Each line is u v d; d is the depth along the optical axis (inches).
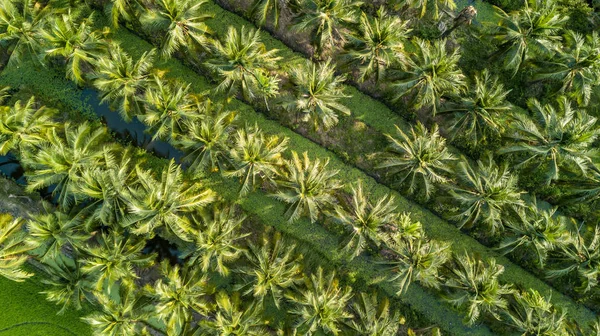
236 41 909.8
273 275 905.5
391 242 967.6
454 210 1002.7
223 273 911.7
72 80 1005.8
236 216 1045.2
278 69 1074.1
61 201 892.6
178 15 868.0
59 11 962.7
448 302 1010.1
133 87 908.6
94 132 948.0
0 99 989.2
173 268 962.1
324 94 924.0
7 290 1053.2
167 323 943.7
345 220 928.9
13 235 900.6
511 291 981.2
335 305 924.6
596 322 1050.1
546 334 943.0
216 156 914.7
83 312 1062.4
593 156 986.7
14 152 999.6
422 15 1015.6
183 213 934.4
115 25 955.3
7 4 875.4
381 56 934.4
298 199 912.3
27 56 1028.5
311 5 902.4
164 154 1072.2
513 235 1027.3
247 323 906.7
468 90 992.2
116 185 858.1
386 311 984.9
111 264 878.4
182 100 919.7
